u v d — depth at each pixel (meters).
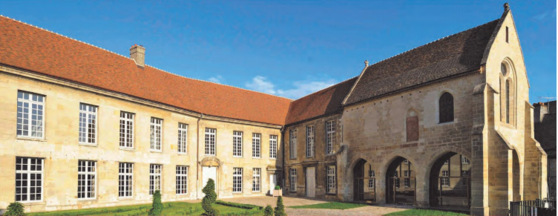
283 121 42.03
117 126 27.80
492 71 23.47
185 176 33.56
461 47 26.28
